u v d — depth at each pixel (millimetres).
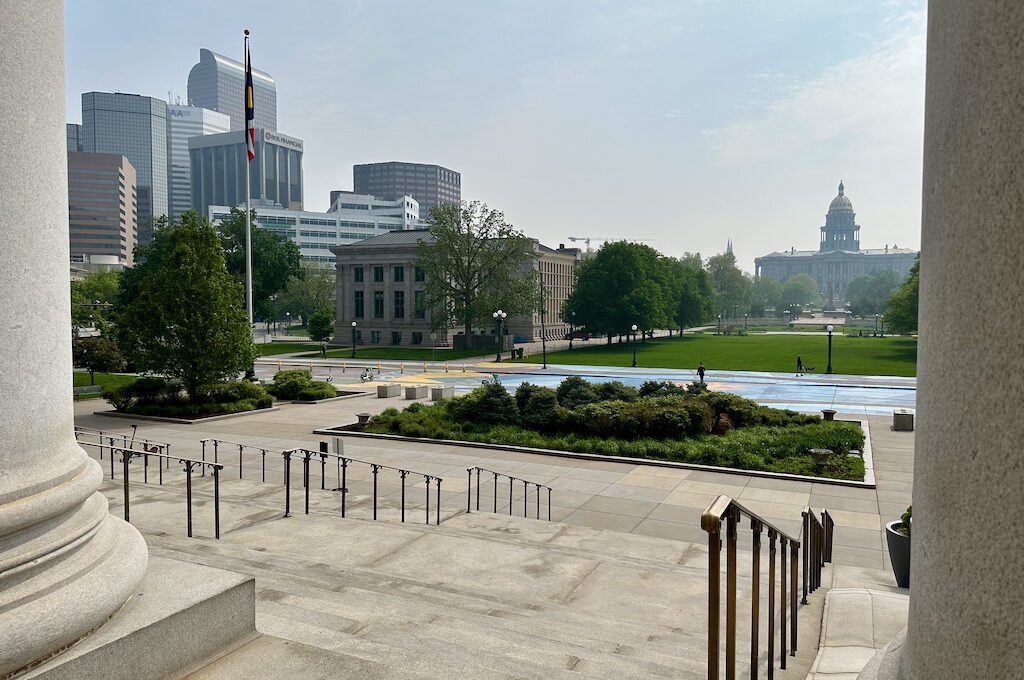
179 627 4441
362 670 4461
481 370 60812
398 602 7168
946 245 2318
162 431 27203
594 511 16422
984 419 2131
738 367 64062
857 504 17250
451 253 85812
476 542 10906
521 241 85062
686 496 17797
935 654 2350
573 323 95938
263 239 86875
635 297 92188
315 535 10977
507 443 23984
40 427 4246
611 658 5645
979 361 2150
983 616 2131
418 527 11734
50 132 4324
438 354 81500
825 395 43406
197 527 11047
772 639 5148
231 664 4555
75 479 4445
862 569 11656
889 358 74875
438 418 27516
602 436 24250
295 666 4520
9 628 3703
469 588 9023
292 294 141625
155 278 32312
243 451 22969
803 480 19422
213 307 32094
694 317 122375
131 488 13359
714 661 3293
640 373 57875
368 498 16094
